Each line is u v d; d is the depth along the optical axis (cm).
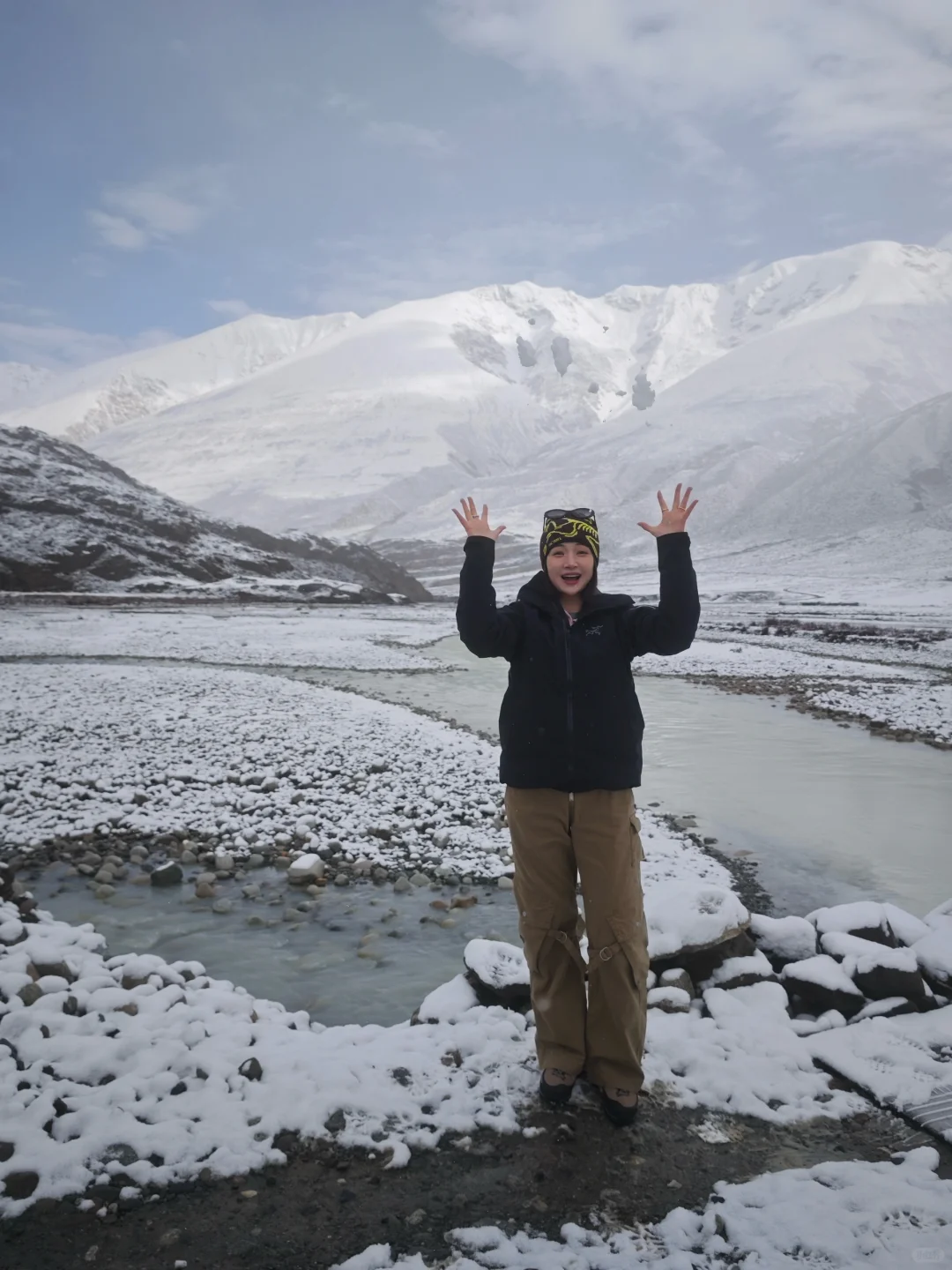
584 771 320
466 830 764
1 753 1004
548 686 324
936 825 836
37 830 754
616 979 321
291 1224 272
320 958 516
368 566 9362
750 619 5172
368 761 1005
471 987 424
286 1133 314
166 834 746
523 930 335
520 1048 371
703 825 827
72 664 2033
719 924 431
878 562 12225
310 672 2123
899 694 1769
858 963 421
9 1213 270
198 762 989
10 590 5844
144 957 441
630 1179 295
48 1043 352
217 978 488
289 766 970
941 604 6994
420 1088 342
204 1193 284
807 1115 331
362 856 703
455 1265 253
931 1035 379
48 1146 294
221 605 5812
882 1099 339
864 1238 259
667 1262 254
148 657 2336
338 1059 359
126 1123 307
